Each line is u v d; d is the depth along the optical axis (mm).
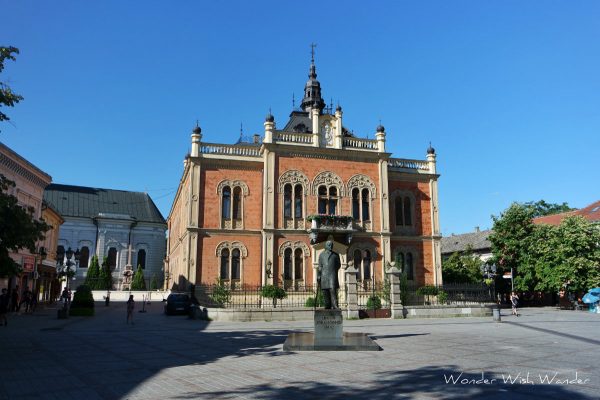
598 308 36188
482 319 28344
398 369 11211
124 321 27031
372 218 39938
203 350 14742
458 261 52656
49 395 8742
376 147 41625
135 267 69438
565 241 41094
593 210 54281
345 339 15727
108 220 68562
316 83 49531
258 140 49312
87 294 32094
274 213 37500
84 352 14359
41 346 15797
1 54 13094
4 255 14047
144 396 8625
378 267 39312
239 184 38312
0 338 18125
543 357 13109
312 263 37719
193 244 36344
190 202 36812
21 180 32438
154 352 14336
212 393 8812
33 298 35656
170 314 32188
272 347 15344
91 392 8961
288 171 38594
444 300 33156
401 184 42688
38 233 14688
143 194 76125
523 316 31453
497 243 48625
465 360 12562
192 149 37625
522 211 47000
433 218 42656
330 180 39531
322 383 9648
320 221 37250
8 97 13133
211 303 33000
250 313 26547
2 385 9594
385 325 24203
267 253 36688
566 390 8977
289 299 36500
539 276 42688
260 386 9391
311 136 39844
